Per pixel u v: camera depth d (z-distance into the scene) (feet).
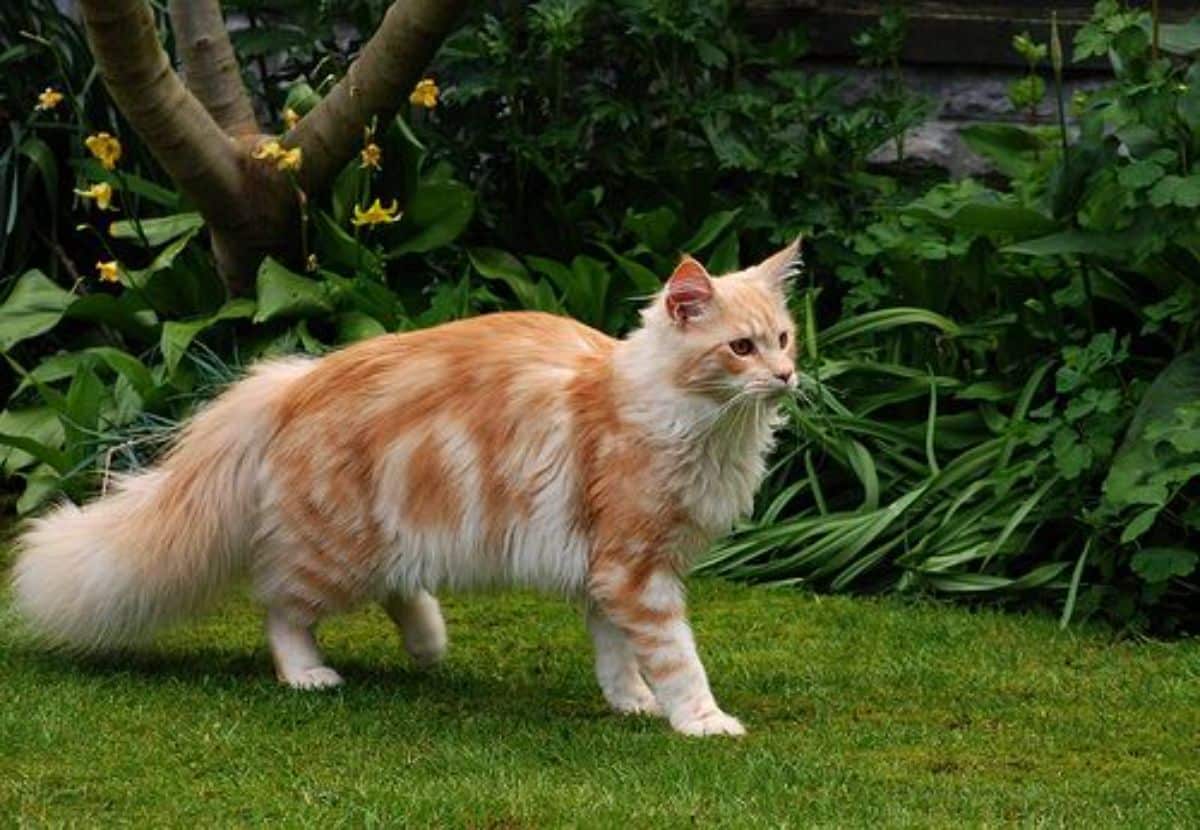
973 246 29.09
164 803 17.67
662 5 31.60
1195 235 25.91
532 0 33.76
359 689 21.57
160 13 34.63
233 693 21.22
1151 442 24.80
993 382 28.68
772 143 32.40
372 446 21.01
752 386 19.79
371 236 31.35
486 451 20.62
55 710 20.36
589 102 31.96
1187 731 20.98
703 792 18.13
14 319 30.94
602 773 18.70
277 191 30.27
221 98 30.91
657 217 31.27
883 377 29.40
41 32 34.45
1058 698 22.31
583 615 23.71
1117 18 26.37
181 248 30.94
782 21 34.96
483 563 20.80
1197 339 27.17
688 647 20.48
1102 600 25.77
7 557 27.63
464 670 23.09
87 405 28.86
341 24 35.76
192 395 28.53
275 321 29.86
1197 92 25.98
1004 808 18.02
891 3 34.81
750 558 27.50
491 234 33.04
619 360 20.40
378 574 21.27
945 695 22.33
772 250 32.86
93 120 33.86
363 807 17.44
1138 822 17.58
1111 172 26.58
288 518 21.38
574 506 20.44
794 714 21.45
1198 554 25.77
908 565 26.71
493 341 21.20
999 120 34.73
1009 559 26.86
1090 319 27.53
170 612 22.11
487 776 18.52
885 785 18.63
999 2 34.68
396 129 31.17
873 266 31.68
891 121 32.58
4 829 16.93
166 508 21.74
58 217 34.35
